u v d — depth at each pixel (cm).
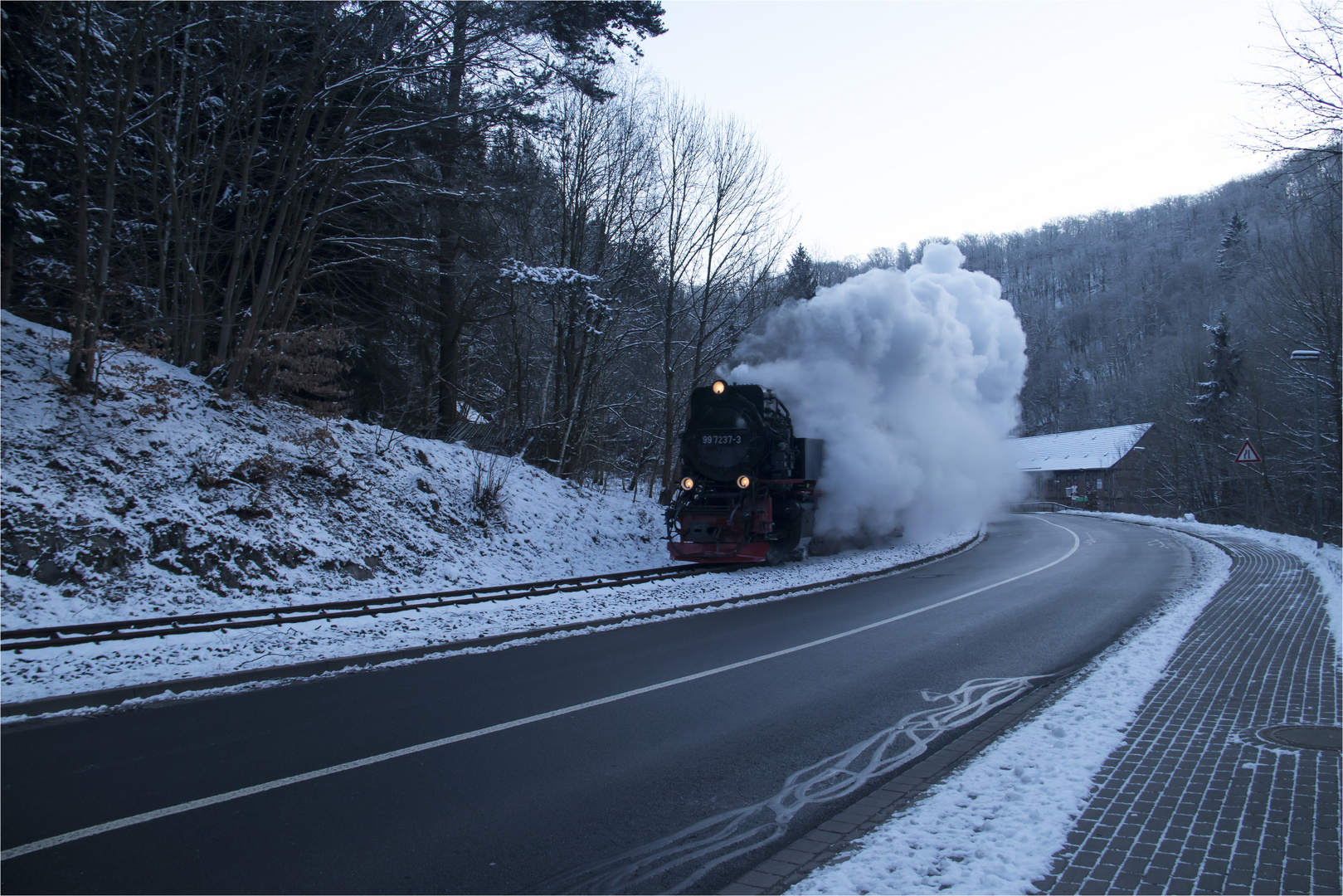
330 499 1393
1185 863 372
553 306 2273
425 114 1630
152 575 1027
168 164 1384
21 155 1318
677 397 2958
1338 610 1125
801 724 638
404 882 376
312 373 1571
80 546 991
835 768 541
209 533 1129
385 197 1681
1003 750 542
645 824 450
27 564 933
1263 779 477
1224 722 596
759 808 474
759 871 394
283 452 1401
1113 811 436
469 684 759
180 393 1364
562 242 2398
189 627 907
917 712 674
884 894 351
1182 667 779
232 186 1616
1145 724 594
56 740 577
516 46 1520
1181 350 5575
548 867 396
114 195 1356
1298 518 4000
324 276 1817
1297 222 2998
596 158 2408
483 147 1875
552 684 759
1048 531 3109
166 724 618
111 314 1402
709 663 855
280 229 1447
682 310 2678
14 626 850
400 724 626
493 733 607
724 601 1289
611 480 3148
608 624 1101
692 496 1797
